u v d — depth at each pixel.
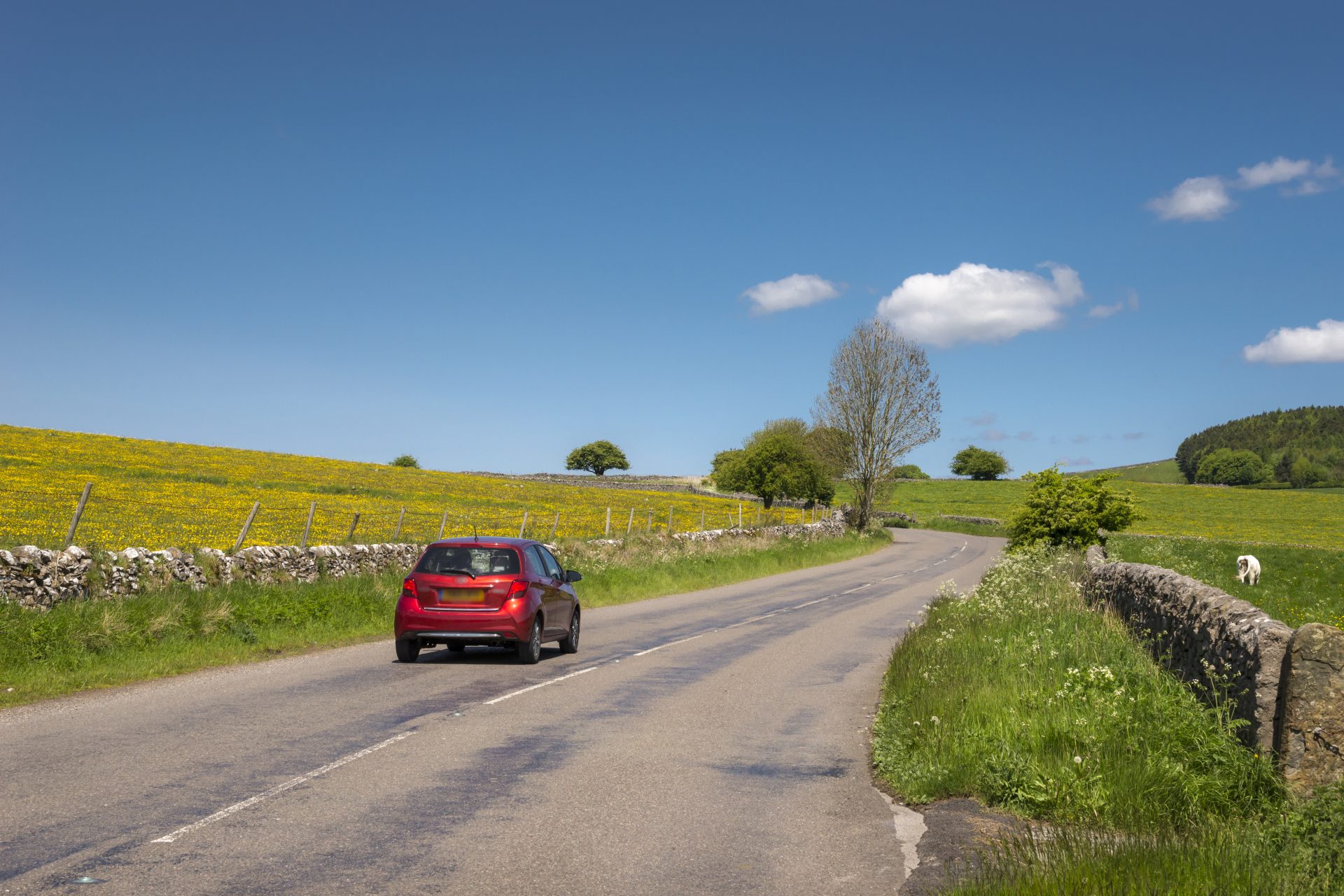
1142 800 6.42
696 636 18.23
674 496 89.94
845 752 8.87
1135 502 31.44
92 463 50.94
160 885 4.97
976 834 6.22
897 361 67.38
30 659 11.92
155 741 8.42
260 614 15.97
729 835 6.17
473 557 14.43
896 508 110.56
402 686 11.92
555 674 13.28
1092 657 10.67
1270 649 6.65
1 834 5.75
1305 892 4.64
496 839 5.92
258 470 61.66
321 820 6.23
